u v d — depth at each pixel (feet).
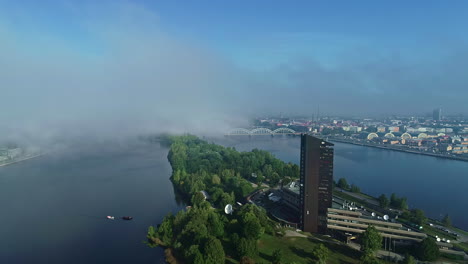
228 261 642.22
